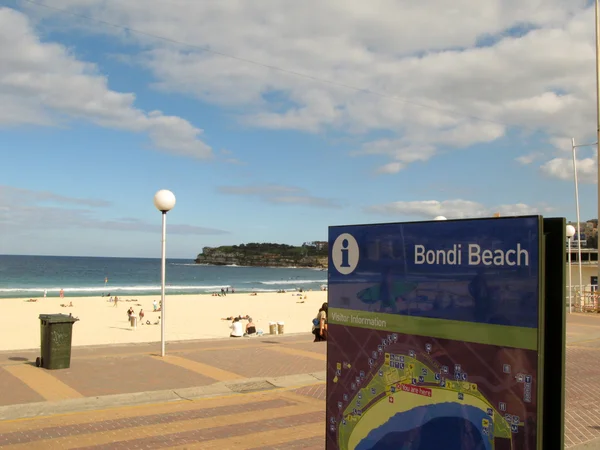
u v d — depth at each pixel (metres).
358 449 3.70
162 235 12.08
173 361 11.32
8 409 7.45
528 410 2.78
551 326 2.80
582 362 12.23
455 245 3.18
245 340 15.30
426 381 3.29
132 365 10.77
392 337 3.53
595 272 31.52
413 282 3.41
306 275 181.38
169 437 6.66
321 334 14.69
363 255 3.75
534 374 2.77
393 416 3.49
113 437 6.62
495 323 2.96
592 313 23.81
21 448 6.16
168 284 107.75
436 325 3.26
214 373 10.27
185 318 43.25
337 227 3.95
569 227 24.36
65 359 10.20
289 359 11.87
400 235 3.51
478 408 3.01
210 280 130.62
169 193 11.91
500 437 2.90
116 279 117.75
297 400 8.68
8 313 42.81
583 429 6.95
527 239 2.84
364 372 3.70
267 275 173.50
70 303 54.81
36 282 101.56
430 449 3.24
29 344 24.83
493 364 2.96
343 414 3.83
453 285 3.18
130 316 36.00
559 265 2.78
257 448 6.29
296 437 6.72
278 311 51.41
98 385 9.04
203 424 7.25
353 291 3.81
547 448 2.80
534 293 2.79
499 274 2.96
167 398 8.67
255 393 9.15
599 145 23.62
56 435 6.66
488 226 3.02
